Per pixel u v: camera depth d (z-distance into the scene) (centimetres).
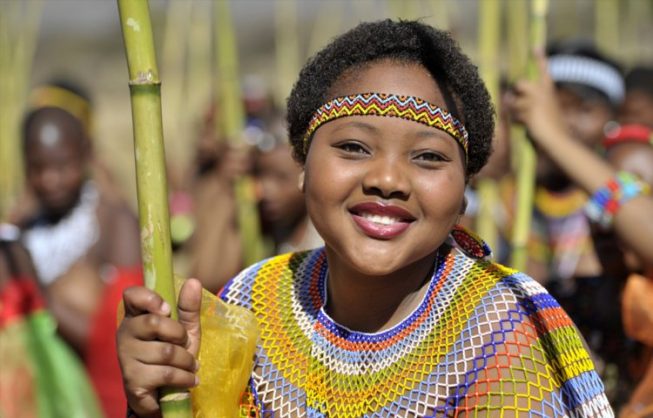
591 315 544
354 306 376
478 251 390
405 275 370
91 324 773
